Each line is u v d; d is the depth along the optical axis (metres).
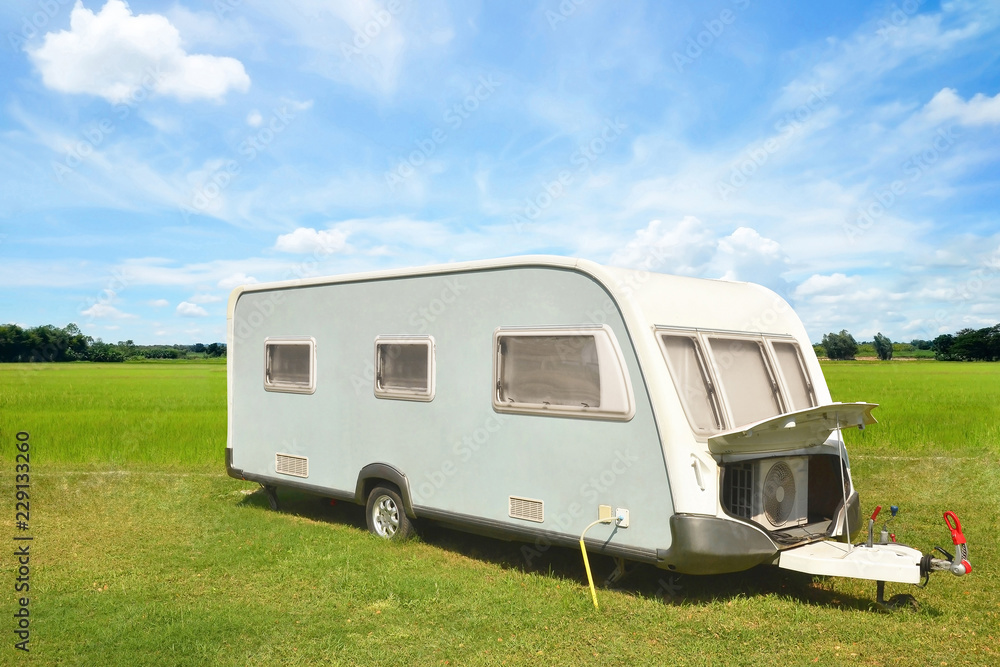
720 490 5.17
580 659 4.45
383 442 7.09
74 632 4.81
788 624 4.94
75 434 14.28
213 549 6.87
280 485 8.23
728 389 5.71
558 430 5.68
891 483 9.93
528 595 5.52
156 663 4.35
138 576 6.06
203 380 38.84
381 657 4.44
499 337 6.13
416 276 6.84
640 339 5.21
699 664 4.36
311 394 7.87
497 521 6.08
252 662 4.37
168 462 12.05
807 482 5.95
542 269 5.88
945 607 5.29
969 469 10.60
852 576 5.01
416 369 6.81
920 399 22.47
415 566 6.29
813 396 6.51
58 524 7.91
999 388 27.98
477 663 4.38
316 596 5.57
